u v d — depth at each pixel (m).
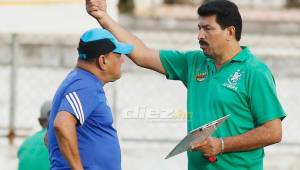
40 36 40.88
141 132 32.88
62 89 15.30
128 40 17.11
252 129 15.79
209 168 15.98
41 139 21.09
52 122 15.45
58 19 23.73
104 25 17.25
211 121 15.92
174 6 52.34
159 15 50.72
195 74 16.42
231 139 15.61
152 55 17.12
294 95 39.97
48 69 39.97
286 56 44.22
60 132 14.88
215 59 16.12
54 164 15.48
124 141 32.12
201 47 16.08
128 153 31.27
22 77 38.28
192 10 51.22
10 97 32.41
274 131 15.67
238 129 15.79
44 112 21.25
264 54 45.00
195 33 48.47
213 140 15.51
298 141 34.16
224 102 15.80
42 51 40.47
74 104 15.03
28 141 21.23
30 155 21.06
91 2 17.17
